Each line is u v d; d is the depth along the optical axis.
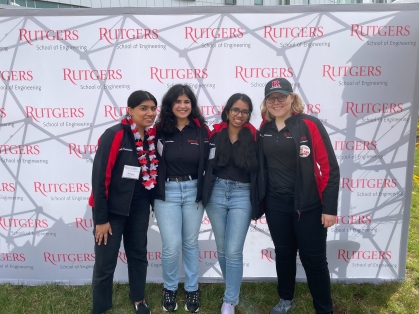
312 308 2.39
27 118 2.58
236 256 2.10
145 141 2.08
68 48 2.50
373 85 2.52
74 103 2.56
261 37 2.48
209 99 2.56
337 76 2.52
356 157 2.61
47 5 4.75
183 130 2.10
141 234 2.15
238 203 2.06
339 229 2.72
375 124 2.57
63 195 2.68
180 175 2.12
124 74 2.53
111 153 1.86
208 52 2.51
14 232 2.72
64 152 2.62
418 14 2.42
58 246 2.75
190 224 2.21
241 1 6.38
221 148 2.00
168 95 2.03
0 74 2.53
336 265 2.78
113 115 2.57
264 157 2.02
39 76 2.53
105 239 1.96
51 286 2.72
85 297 2.56
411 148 2.58
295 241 2.15
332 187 1.88
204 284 2.76
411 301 2.46
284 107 1.84
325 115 2.56
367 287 2.66
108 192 1.95
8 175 2.65
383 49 2.47
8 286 2.73
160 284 2.75
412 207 3.95
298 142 1.85
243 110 1.93
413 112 2.54
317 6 2.44
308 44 2.49
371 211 2.69
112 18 2.47
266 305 2.45
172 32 2.49
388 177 2.63
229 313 2.20
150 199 2.18
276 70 2.52
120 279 2.83
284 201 1.98
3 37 2.49
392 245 2.72
